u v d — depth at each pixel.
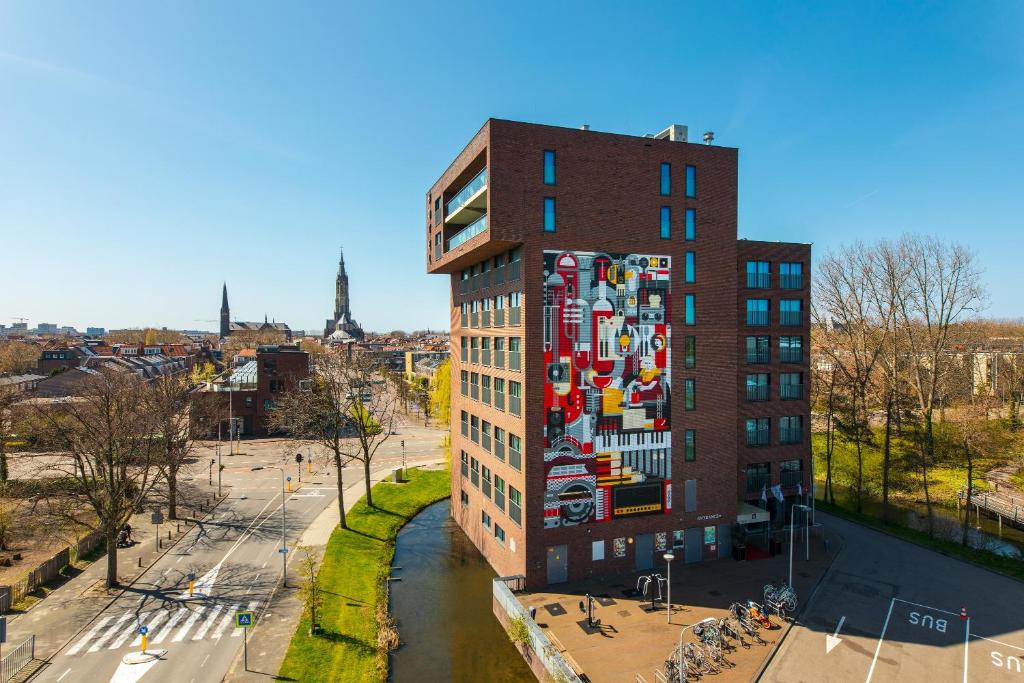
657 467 29.69
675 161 29.86
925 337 53.88
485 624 26.39
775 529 35.56
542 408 27.42
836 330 55.53
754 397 34.88
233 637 24.20
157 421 37.69
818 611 25.19
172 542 36.00
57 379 75.56
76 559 32.69
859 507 41.22
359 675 21.64
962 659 21.34
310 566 25.88
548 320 27.48
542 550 27.59
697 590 27.20
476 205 31.58
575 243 27.92
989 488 44.94
